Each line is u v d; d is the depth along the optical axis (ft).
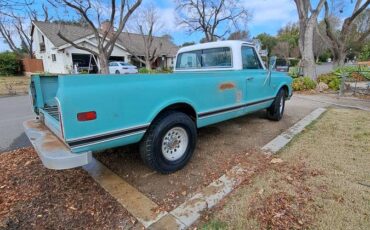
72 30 77.87
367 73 40.52
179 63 17.34
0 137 15.85
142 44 102.83
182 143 10.32
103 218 7.36
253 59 15.14
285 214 7.28
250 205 7.76
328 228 6.68
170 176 9.87
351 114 20.04
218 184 9.07
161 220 7.20
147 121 8.64
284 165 10.49
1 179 9.77
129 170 10.39
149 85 8.54
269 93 16.40
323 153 11.65
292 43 170.60
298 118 19.26
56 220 7.30
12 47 91.61
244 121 18.22
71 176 9.87
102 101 7.34
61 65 72.54
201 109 10.79
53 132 9.00
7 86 47.52
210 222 7.06
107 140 7.68
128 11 44.04
